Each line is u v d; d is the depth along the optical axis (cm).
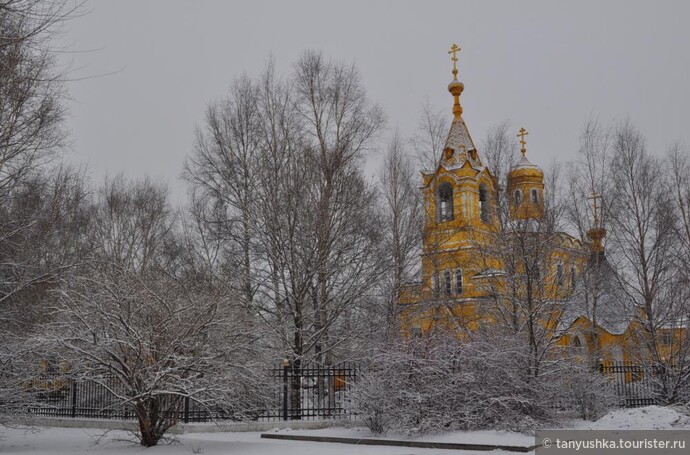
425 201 3744
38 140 2070
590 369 2492
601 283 3166
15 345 1680
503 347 1947
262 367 1678
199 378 1504
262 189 2906
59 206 2734
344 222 2803
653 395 2714
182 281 2398
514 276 2461
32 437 1875
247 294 2664
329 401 2214
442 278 3366
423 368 1772
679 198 3169
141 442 1588
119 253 3700
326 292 2744
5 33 1166
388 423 1762
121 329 1489
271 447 1570
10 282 2041
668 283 2928
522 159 3906
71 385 2209
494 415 1761
